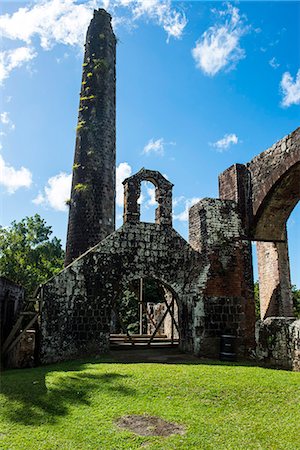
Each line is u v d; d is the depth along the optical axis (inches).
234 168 563.2
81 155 805.9
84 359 440.1
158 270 515.2
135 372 337.4
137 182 539.5
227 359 454.3
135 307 986.1
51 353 439.2
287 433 222.1
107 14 932.6
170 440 210.5
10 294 597.6
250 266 525.7
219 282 498.9
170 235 534.3
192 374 332.2
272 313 591.8
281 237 559.8
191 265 531.5
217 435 219.1
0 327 504.1
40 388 293.9
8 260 1248.2
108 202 791.7
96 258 489.1
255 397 284.8
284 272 582.9
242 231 532.7
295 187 502.6
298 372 369.4
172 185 560.1
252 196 541.0
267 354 458.0
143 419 241.9
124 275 497.0
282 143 489.4
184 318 511.2
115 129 860.0
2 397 274.2
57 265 1365.7
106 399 275.0
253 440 212.4
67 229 791.1
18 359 433.1
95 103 839.1
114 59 915.4
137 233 517.7
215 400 278.2
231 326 490.9
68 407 259.6
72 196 790.5
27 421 233.9
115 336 619.2
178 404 269.1
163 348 536.7
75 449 197.3
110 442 206.8
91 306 472.1
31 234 1346.0
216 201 528.4
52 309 452.1
